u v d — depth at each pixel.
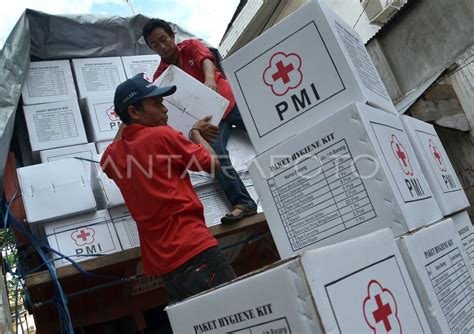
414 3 6.29
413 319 1.21
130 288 2.73
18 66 3.02
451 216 1.85
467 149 5.96
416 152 1.79
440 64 6.11
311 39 1.70
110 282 2.59
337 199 1.55
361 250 1.14
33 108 3.01
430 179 1.76
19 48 3.06
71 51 3.40
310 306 0.97
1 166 2.65
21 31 3.11
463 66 5.80
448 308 1.37
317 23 1.69
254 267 3.13
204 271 1.94
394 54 6.70
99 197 2.84
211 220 2.76
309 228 1.60
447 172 1.96
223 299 1.14
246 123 1.81
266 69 1.78
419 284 1.30
